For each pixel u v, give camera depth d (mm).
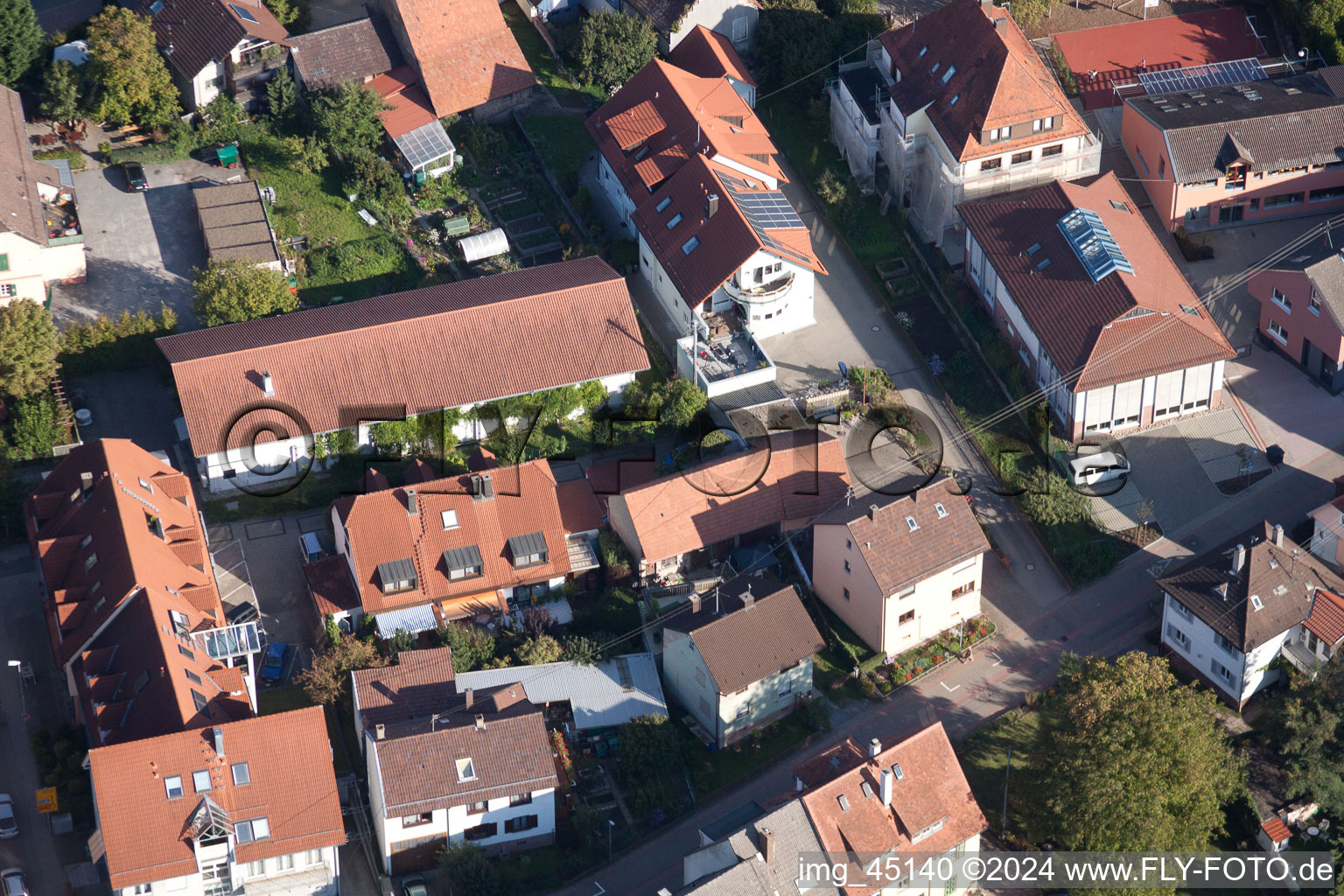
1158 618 112188
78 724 100625
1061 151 130250
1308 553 110750
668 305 126688
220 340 117250
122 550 100812
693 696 105688
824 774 96625
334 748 101938
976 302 127625
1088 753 97000
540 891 96125
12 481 111875
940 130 128500
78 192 132500
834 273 131250
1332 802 100062
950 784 96688
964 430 121500
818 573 112688
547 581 111000
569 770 101312
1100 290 118500
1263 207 131375
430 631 107250
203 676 97375
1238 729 106312
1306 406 122375
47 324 117188
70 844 95938
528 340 118938
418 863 96438
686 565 113250
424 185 134125
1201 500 117750
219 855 90250
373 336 117062
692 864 92750
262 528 113938
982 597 113938
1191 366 117250
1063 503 116250
